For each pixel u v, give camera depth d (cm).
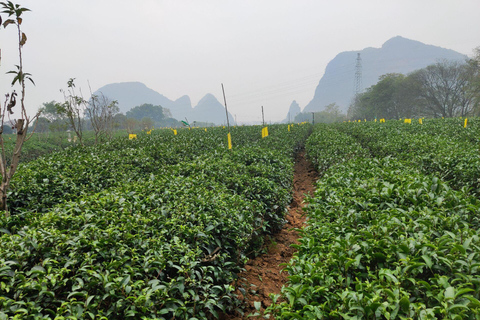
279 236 752
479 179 629
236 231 532
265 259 641
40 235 380
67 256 369
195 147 1336
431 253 305
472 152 822
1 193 524
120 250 385
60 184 740
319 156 1263
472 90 5566
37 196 686
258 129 2606
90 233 403
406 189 488
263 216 700
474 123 2067
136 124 5912
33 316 292
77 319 298
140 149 1123
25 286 306
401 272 296
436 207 437
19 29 505
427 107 6900
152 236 448
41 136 2939
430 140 1136
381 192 493
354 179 630
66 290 354
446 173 732
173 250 419
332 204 491
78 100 1430
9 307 289
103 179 827
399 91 7225
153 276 380
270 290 526
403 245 321
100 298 331
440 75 6456
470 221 413
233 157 1051
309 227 455
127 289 328
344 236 399
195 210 536
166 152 1120
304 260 367
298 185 1248
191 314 372
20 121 531
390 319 258
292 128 2878
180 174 841
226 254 490
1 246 362
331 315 276
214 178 770
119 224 455
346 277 315
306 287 300
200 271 455
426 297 286
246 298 484
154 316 326
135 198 558
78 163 895
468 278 279
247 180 786
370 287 281
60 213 470
